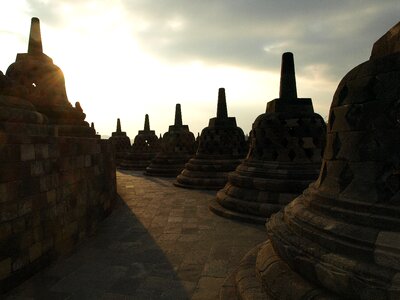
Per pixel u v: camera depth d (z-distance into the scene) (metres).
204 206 10.82
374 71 3.31
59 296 4.63
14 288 4.92
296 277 3.49
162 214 9.72
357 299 2.77
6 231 4.83
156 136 27.44
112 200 10.77
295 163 8.86
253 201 8.85
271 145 9.29
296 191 8.50
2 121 5.01
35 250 5.49
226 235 7.43
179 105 21.27
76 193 7.18
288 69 9.48
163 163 20.67
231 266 5.58
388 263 2.69
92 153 8.34
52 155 6.18
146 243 6.96
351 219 3.18
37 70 9.75
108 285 4.95
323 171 3.99
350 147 3.47
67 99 10.77
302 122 9.04
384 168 3.14
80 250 6.65
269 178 8.87
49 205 5.99
